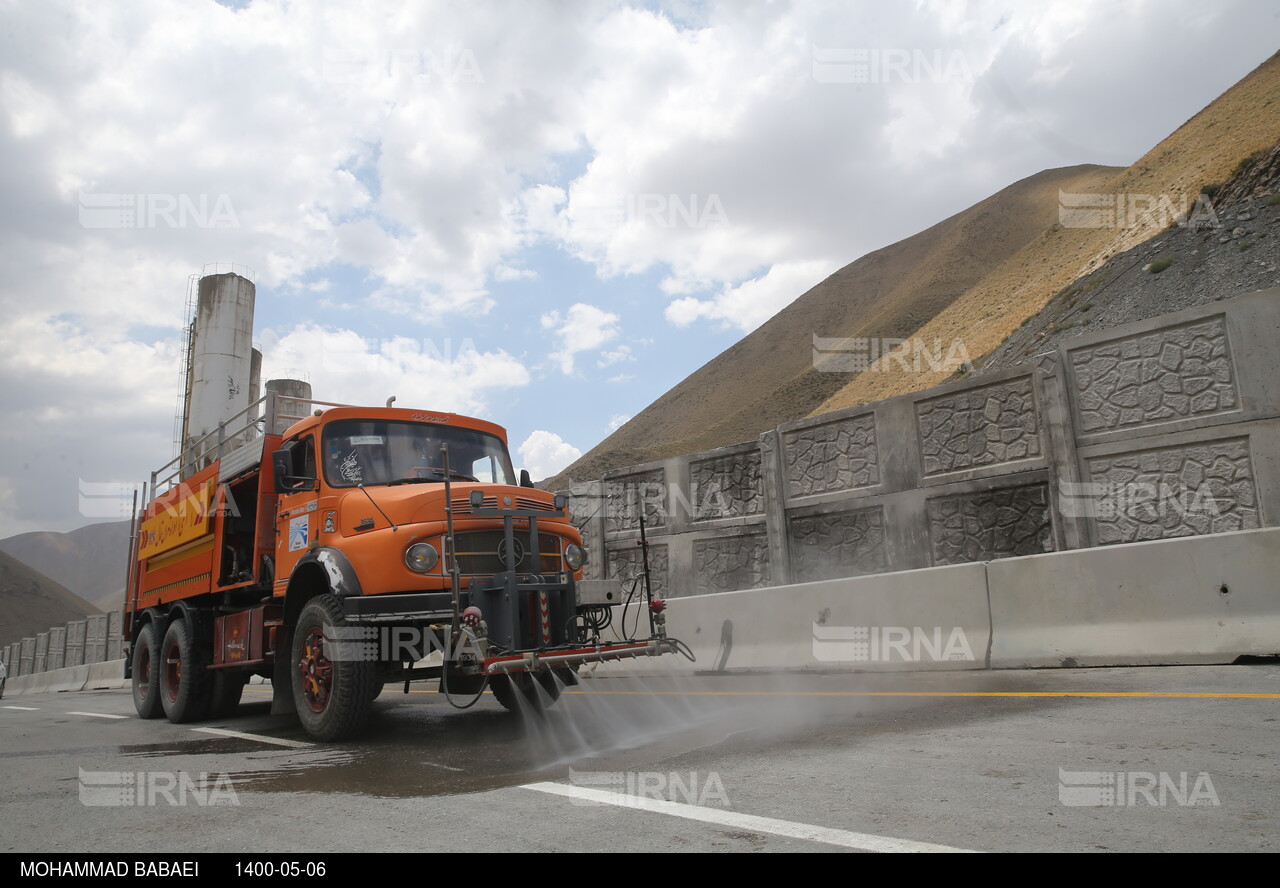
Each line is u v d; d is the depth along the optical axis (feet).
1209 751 13.83
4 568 599.57
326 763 17.87
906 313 411.13
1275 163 134.82
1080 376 37.35
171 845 11.46
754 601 33.78
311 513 23.68
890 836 10.19
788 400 402.31
